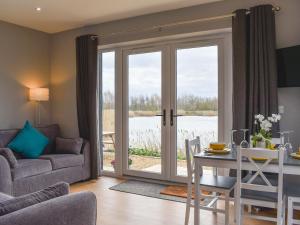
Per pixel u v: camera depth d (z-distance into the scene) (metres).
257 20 3.29
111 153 4.81
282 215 2.28
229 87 3.81
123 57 4.62
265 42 3.24
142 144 4.50
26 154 4.06
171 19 4.00
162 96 4.29
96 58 4.59
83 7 3.88
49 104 5.24
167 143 4.26
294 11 3.25
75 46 4.92
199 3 3.75
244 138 3.29
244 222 2.87
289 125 3.29
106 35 4.54
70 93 5.02
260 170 2.25
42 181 3.78
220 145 2.74
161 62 4.30
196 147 2.97
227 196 2.54
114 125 4.73
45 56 5.18
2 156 3.21
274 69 3.21
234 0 3.57
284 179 3.26
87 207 1.47
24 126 4.42
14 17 4.30
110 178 4.62
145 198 3.57
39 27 4.84
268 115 3.22
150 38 4.17
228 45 3.82
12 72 4.63
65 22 4.56
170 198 3.56
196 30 3.82
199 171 2.62
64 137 5.08
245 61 3.37
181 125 4.18
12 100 4.63
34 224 1.20
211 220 2.89
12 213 1.17
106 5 3.81
